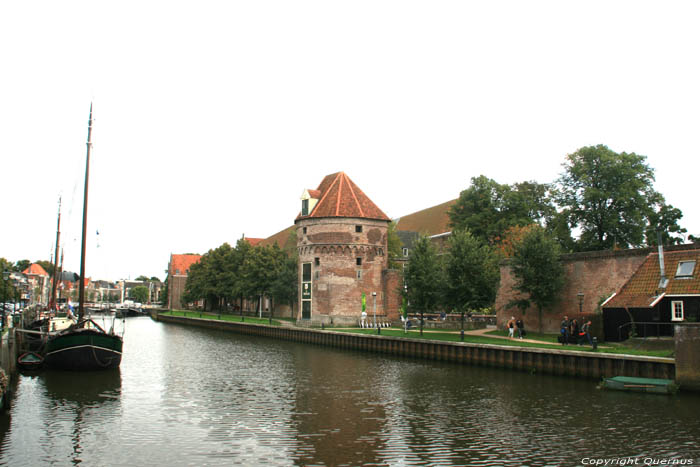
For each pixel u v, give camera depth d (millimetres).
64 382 33156
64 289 145500
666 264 37375
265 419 23688
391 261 80438
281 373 37656
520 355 36812
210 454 18797
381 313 72500
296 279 82938
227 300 124875
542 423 22609
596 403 26000
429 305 50375
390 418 23797
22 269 151000
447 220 108750
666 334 35531
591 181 63406
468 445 19750
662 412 23797
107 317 119000
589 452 18859
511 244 65625
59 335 36344
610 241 63000
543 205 79062
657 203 63750
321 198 74750
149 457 18516
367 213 73000
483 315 64625
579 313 45656
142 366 41375
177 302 163375
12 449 19375
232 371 38781
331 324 70000
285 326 72000
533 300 46844
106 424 22875
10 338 32125
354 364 42875
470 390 30359
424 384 32562
